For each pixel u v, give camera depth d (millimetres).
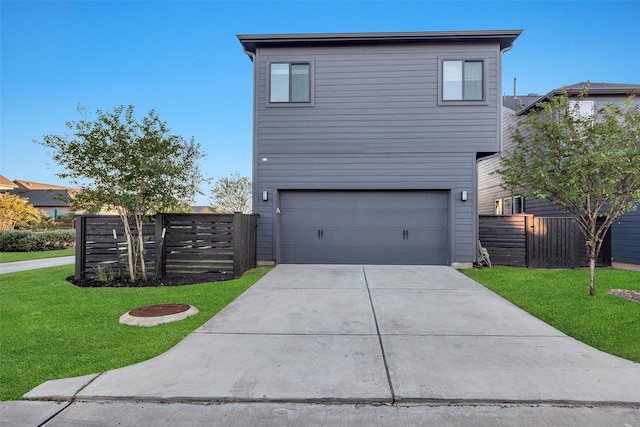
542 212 12211
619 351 3639
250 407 2650
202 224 7918
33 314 4926
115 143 6859
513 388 2871
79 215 7828
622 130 5605
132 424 2439
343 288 6680
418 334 4180
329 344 3855
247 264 8492
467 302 5656
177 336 4098
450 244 9234
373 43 9367
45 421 2467
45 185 46156
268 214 9562
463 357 3504
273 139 9578
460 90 9273
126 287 6848
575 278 7453
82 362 3379
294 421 2471
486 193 16875
